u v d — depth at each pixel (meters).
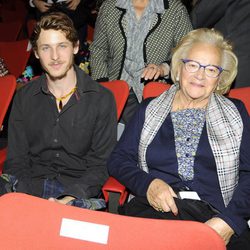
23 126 2.16
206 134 1.92
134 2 2.72
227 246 1.75
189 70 1.91
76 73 2.13
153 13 2.70
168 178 1.95
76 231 1.03
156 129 1.96
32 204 1.04
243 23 2.78
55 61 1.98
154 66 2.64
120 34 2.73
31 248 1.07
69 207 1.03
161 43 2.73
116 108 2.16
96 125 2.12
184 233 1.00
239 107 1.98
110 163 2.04
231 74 2.00
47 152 2.15
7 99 2.30
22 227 1.05
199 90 1.90
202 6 2.80
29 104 2.13
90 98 2.11
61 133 2.12
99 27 2.80
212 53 1.90
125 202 2.07
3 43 3.82
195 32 1.97
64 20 1.98
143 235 1.01
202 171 1.91
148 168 2.00
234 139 1.89
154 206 1.82
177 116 1.96
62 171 2.16
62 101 2.11
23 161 2.18
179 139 1.93
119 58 2.78
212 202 1.90
